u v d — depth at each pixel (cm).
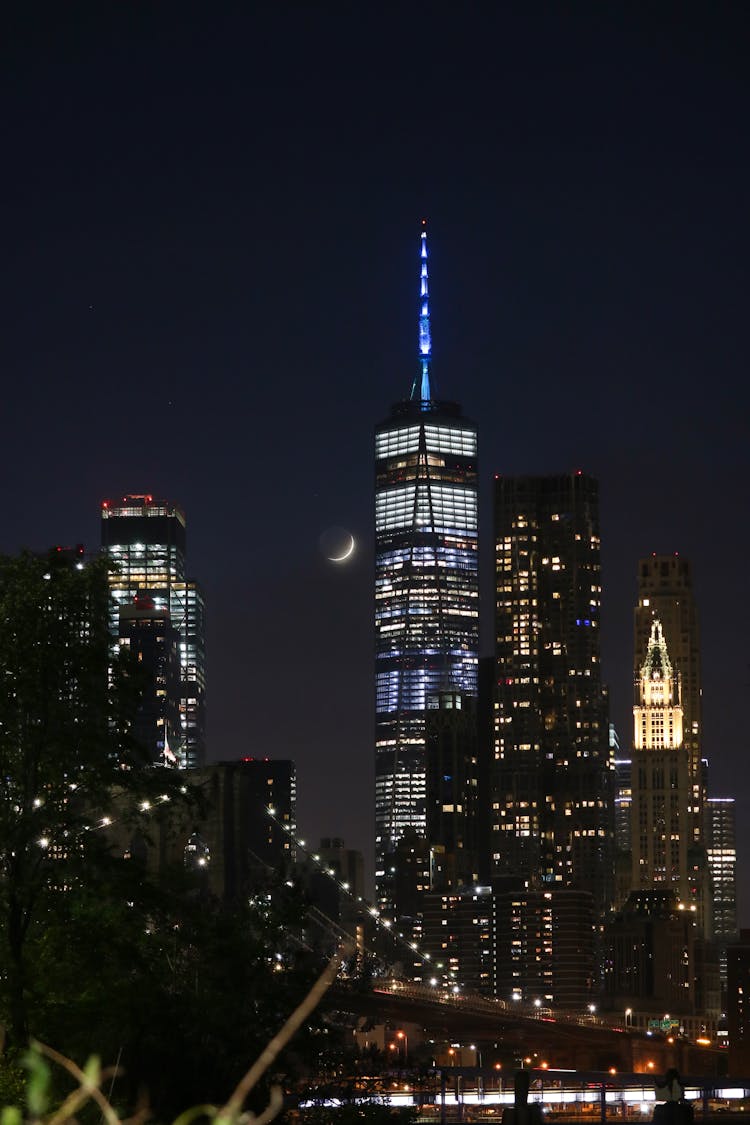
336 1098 14200
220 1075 11638
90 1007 10312
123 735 11019
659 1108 5806
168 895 11606
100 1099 2347
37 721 10644
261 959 13225
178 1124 2233
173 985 12206
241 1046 12169
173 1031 10869
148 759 11175
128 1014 10419
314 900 13988
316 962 13825
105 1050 10256
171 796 11538
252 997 12812
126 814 11431
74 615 10756
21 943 10450
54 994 10619
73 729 10719
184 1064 10831
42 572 10838
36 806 10588
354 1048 14525
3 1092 8375
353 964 14375
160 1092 10581
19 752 10606
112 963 10994
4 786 10619
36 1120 2323
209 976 12138
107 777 10819
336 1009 15700
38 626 10644
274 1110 2250
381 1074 15300
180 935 12112
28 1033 9894
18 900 10475
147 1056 10550
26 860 10719
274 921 13725
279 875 14062
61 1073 9638
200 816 11919
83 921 10700
